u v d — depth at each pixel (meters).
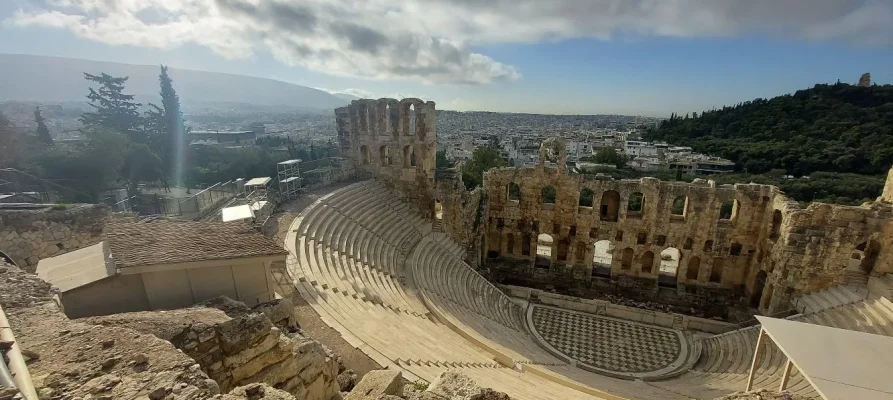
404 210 39.38
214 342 9.45
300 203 31.69
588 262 39.19
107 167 40.53
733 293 35.72
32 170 35.91
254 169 64.88
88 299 12.30
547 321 32.00
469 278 34.00
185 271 13.48
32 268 18.52
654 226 36.53
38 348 7.27
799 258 28.17
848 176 63.53
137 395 6.27
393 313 21.84
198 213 31.59
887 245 25.83
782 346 13.64
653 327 31.33
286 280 20.33
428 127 38.53
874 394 11.43
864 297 24.73
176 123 60.53
